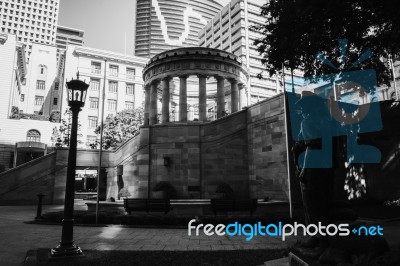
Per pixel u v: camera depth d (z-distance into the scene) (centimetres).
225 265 670
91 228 1316
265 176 2155
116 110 7806
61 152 2853
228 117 2394
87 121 7431
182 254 782
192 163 2391
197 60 2880
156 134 2502
